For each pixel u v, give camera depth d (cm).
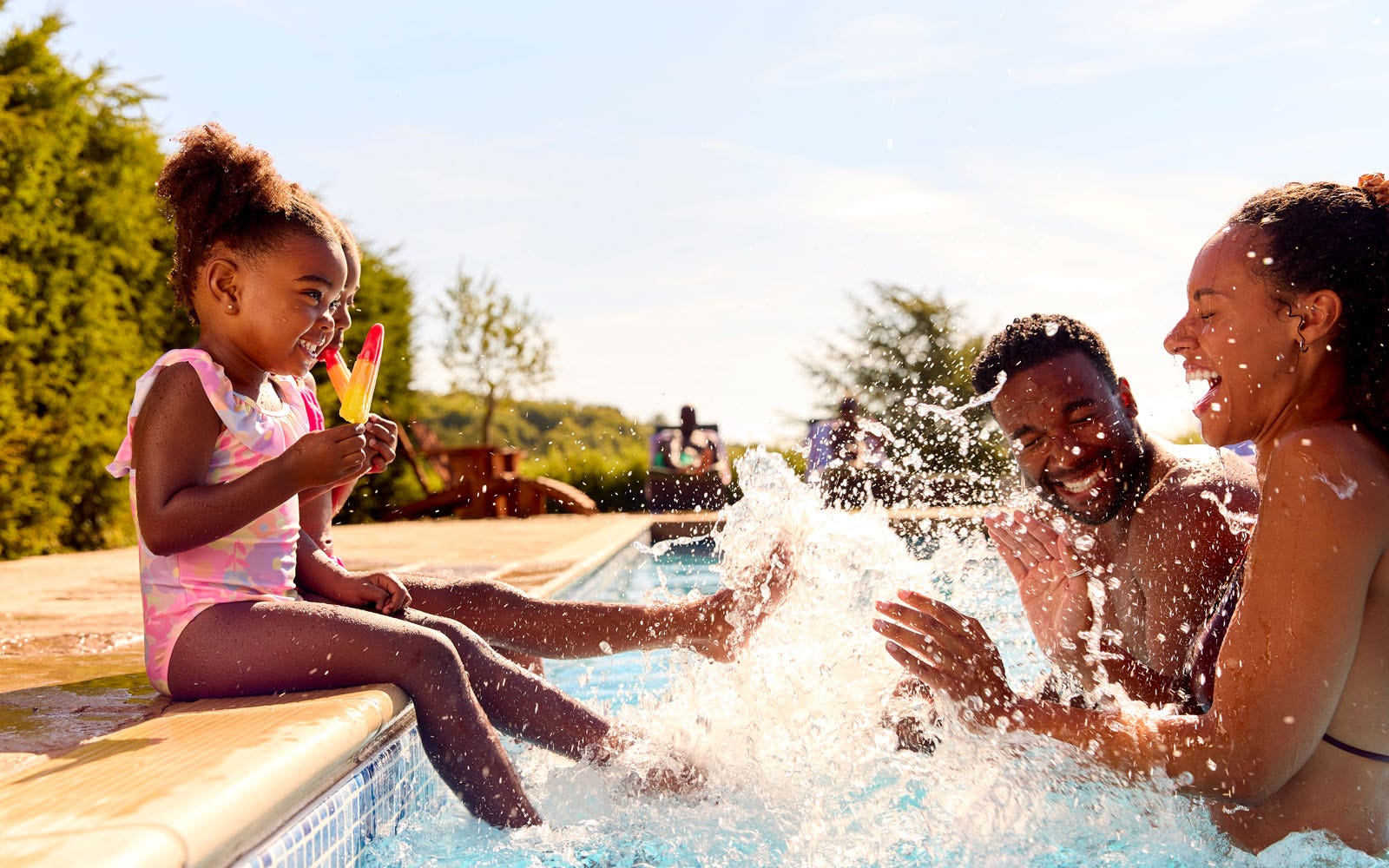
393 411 1503
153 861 103
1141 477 217
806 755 212
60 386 945
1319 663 140
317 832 151
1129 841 174
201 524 184
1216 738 150
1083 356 218
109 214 991
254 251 200
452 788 189
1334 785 155
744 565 247
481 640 213
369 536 971
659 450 1064
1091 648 219
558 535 892
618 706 269
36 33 949
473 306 1880
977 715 176
